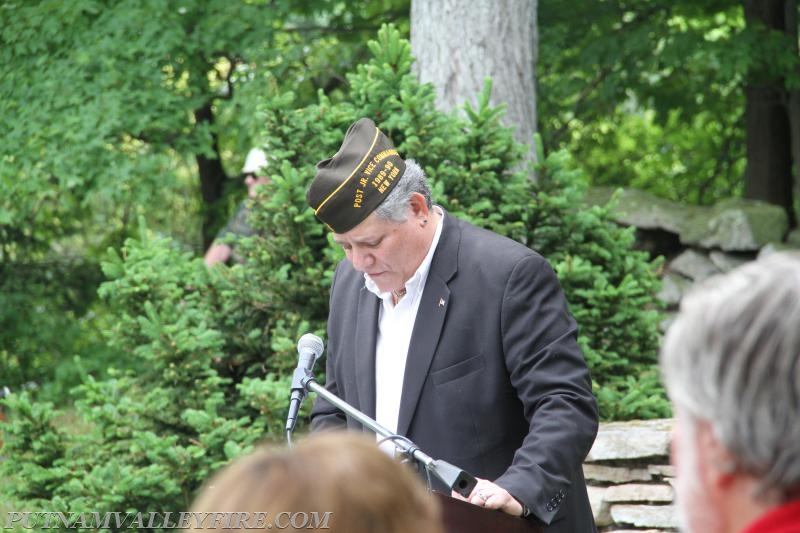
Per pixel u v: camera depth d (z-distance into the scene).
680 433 2.14
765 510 2.01
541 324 5.11
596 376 8.94
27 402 8.91
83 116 13.92
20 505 8.70
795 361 1.94
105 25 14.62
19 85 14.37
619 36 16.20
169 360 8.61
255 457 2.03
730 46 15.34
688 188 21.34
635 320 8.89
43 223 18.41
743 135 20.64
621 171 21.34
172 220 19.95
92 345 16.73
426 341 5.28
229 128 15.62
